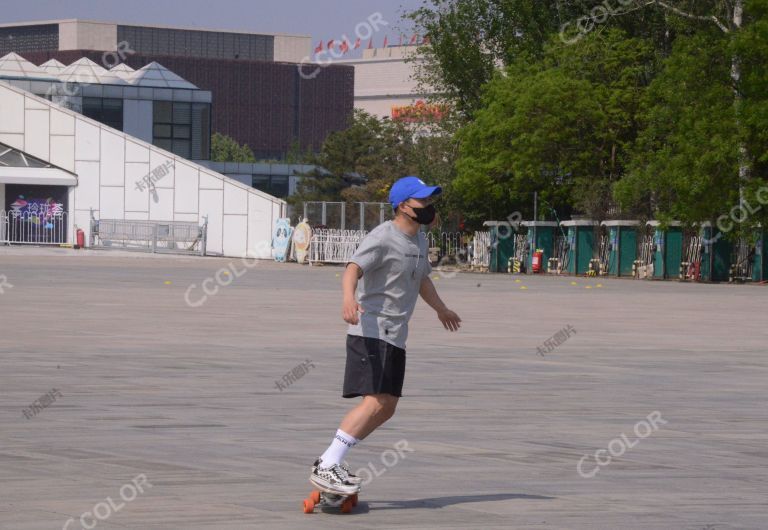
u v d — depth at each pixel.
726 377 23.42
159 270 70.75
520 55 91.94
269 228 102.81
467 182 89.00
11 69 127.19
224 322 34.84
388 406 11.45
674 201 77.00
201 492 11.76
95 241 102.06
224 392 19.86
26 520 10.39
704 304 49.09
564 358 26.66
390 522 10.66
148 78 129.62
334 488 10.91
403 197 11.43
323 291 52.91
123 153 103.50
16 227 103.38
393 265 11.37
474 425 16.81
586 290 60.59
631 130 87.88
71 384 20.58
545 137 85.50
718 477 13.25
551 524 10.69
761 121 70.38
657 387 21.69
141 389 20.06
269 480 12.45
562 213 96.62
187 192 103.19
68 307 39.72
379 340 11.34
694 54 74.62
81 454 13.88
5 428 15.85
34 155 103.62
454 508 11.32
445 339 30.92
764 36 71.00
